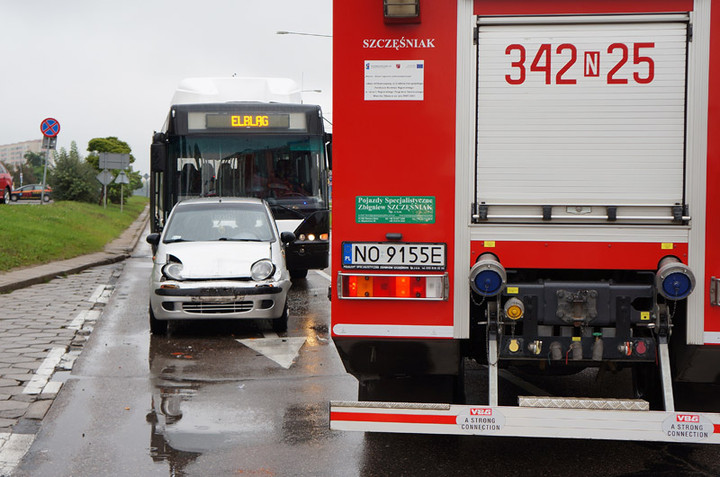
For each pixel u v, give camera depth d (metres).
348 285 5.14
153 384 8.02
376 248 5.11
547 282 5.07
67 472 5.50
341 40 5.08
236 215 12.09
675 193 4.95
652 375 5.55
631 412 4.70
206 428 6.52
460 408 4.83
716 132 4.89
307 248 15.65
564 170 5.00
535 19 4.98
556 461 5.68
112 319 12.12
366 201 5.11
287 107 15.68
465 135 5.04
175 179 15.50
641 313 5.00
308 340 10.45
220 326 11.57
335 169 5.11
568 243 5.02
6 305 13.10
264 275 10.80
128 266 21.14
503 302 5.07
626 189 4.98
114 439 6.23
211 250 11.01
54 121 27.92
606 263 5.00
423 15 5.03
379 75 5.07
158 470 5.54
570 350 5.02
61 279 17.28
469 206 5.05
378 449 5.96
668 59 4.92
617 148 4.97
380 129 5.08
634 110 4.96
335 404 4.91
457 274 5.09
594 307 4.98
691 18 4.88
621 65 4.95
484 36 5.02
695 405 5.44
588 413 4.73
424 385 5.63
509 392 7.32
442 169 5.06
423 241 5.09
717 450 5.89
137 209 61.78
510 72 5.01
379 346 5.18
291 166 15.66
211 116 15.55
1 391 7.59
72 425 6.60
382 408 4.89
